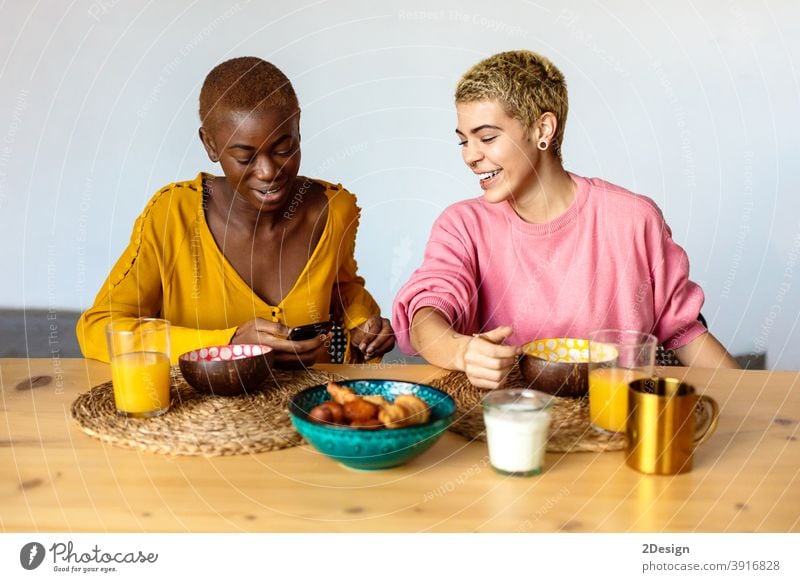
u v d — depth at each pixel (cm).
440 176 300
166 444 89
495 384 108
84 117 318
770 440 94
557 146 143
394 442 80
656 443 83
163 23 309
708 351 148
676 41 302
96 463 87
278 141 133
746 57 300
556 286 149
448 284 141
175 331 126
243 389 104
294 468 87
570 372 103
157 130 321
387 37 296
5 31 306
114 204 326
